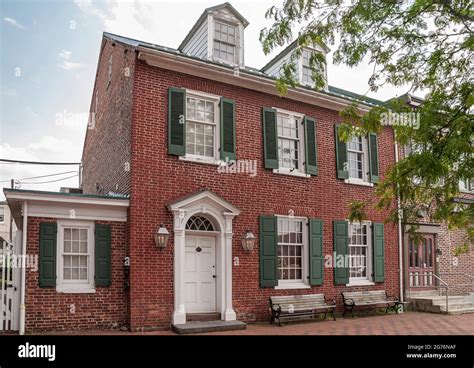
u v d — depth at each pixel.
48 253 10.75
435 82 7.72
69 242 11.22
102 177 16.06
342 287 14.88
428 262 17.31
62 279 11.00
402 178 7.04
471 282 18.36
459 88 7.29
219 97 13.19
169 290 11.72
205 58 14.20
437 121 6.99
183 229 12.02
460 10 7.30
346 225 15.15
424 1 7.19
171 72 12.52
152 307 11.44
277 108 14.28
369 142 16.16
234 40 14.67
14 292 10.62
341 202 15.24
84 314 11.02
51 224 10.86
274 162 13.84
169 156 12.19
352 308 14.37
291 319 13.34
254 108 13.85
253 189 13.44
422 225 17.11
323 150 15.13
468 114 6.63
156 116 12.15
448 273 17.73
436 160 6.59
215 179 12.83
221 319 12.33
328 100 15.08
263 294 13.20
